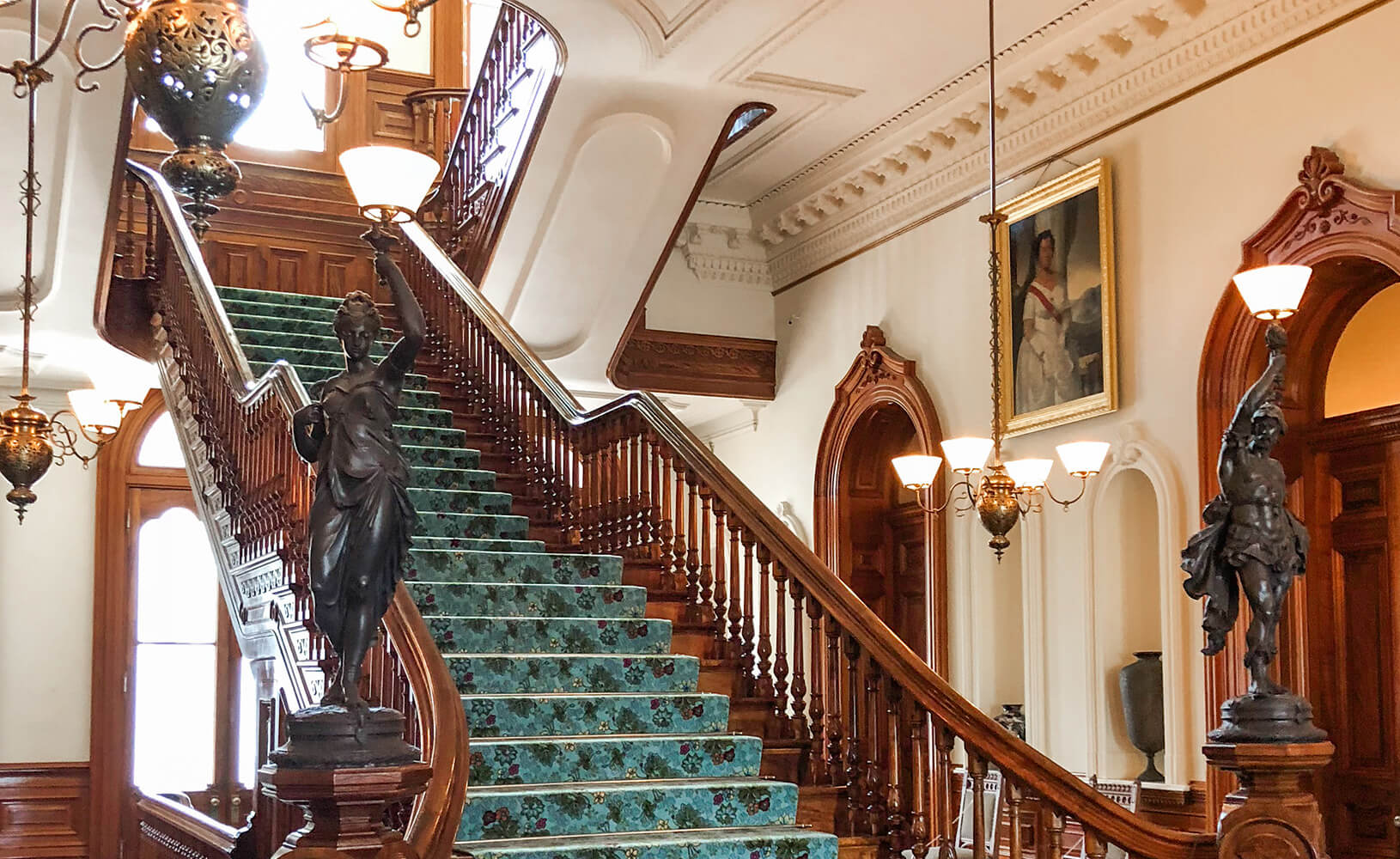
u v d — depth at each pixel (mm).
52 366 12680
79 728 13172
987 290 10758
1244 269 8422
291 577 6469
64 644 13219
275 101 13125
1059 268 9945
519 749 5770
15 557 13148
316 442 3797
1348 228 7762
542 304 11781
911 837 5699
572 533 8547
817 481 12859
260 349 9984
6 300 10664
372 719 3580
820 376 13023
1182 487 8844
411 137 13672
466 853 4934
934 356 11383
